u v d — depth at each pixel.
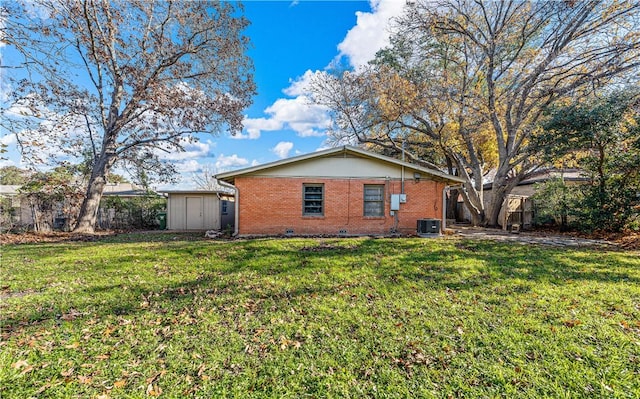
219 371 2.74
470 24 15.01
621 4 11.10
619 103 10.17
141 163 16.22
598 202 11.30
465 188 16.91
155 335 3.40
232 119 16.22
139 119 15.02
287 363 2.85
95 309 4.12
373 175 12.23
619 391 2.39
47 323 3.69
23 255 7.73
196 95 15.16
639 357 2.83
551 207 13.51
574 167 14.16
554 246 8.86
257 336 3.36
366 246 8.76
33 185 13.42
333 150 11.86
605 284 4.94
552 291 4.63
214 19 14.76
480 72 15.59
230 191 19.06
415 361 2.85
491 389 2.45
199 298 4.54
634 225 10.66
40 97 12.09
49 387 2.51
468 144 16.59
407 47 16.55
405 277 5.48
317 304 4.24
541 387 2.45
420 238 10.88
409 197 12.38
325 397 2.39
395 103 15.21
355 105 17.92
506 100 15.28
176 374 2.70
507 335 3.29
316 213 12.17
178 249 8.48
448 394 2.40
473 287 4.89
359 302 4.30
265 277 5.58
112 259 7.20
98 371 2.74
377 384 2.54
